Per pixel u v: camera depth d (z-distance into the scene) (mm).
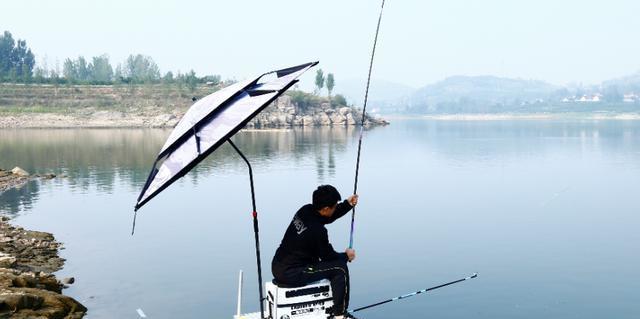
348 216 29734
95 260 20469
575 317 15406
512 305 16281
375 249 22547
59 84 186500
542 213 31000
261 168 54156
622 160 64812
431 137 119625
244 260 20531
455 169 54312
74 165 56344
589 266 20344
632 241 24266
